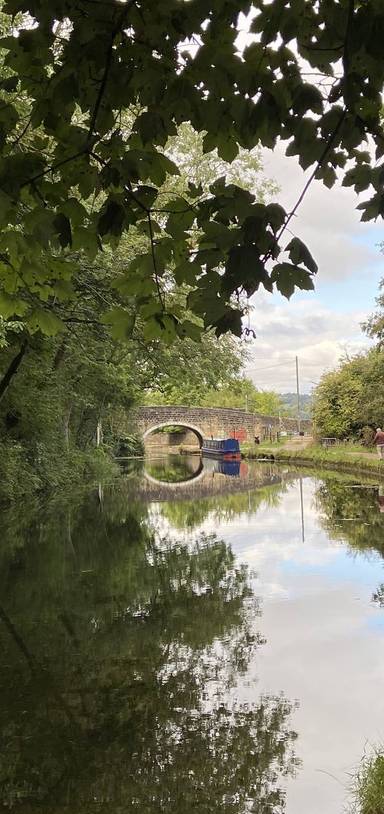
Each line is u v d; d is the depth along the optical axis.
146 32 2.44
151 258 3.01
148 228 2.98
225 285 2.39
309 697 6.03
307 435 64.62
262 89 2.51
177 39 2.48
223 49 2.50
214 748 5.14
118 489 26.94
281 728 5.46
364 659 6.95
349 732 5.39
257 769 4.79
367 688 6.24
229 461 52.09
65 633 7.97
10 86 2.65
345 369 42.12
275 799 4.43
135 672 6.71
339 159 2.77
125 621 8.43
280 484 28.77
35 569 11.49
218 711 5.79
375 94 2.47
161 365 16.19
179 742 5.25
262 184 13.19
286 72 2.54
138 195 2.86
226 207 2.65
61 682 6.45
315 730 5.42
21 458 21.67
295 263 2.40
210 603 9.18
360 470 31.47
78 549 13.38
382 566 11.13
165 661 7.00
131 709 5.88
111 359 18.17
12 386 19.55
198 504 21.91
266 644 7.45
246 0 2.19
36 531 15.48
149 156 2.69
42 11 2.36
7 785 4.72
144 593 9.79
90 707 5.89
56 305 13.47
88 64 2.54
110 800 4.50
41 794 4.61
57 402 23.33
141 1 2.39
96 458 34.00
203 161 12.98
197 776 4.78
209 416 64.56
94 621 8.44
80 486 26.20
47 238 2.62
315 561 11.78
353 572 10.78
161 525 16.88
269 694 6.16
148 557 12.56
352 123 2.56
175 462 53.09
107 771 4.82
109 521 17.48
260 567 11.45
